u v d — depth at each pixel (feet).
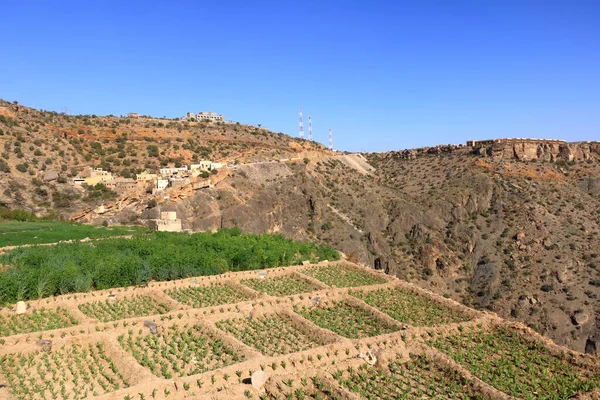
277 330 135.95
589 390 101.96
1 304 147.54
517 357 119.14
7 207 354.33
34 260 182.29
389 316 147.23
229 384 100.01
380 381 104.12
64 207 376.89
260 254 213.46
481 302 327.26
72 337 118.11
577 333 291.99
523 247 366.84
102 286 168.35
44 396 95.14
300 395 93.30
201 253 205.46
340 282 193.16
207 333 129.29
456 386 103.30
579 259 350.43
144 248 208.95
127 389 93.81
